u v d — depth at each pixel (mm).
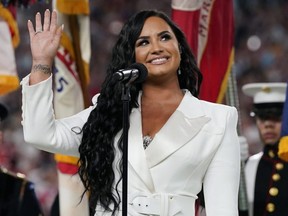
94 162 12109
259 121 19016
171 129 12062
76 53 16922
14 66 16438
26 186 18156
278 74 40938
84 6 16812
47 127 12023
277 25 42500
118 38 12500
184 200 11938
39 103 11961
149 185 11883
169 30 12398
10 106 35594
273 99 18969
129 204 11875
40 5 38344
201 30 16688
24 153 34594
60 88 16812
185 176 11977
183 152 11961
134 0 41688
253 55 41500
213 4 16797
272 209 18172
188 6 16250
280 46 41938
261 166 18609
